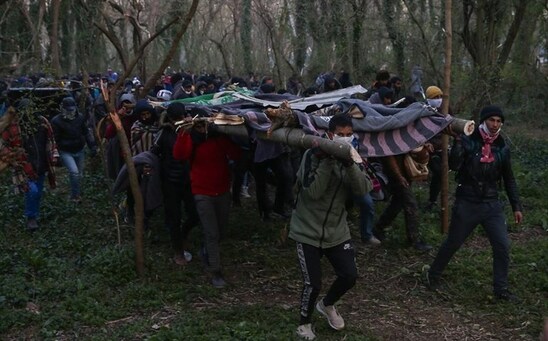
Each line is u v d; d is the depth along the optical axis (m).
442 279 7.22
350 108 7.26
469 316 6.38
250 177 11.15
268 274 7.31
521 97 20.28
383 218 8.28
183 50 36.19
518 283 7.14
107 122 8.77
